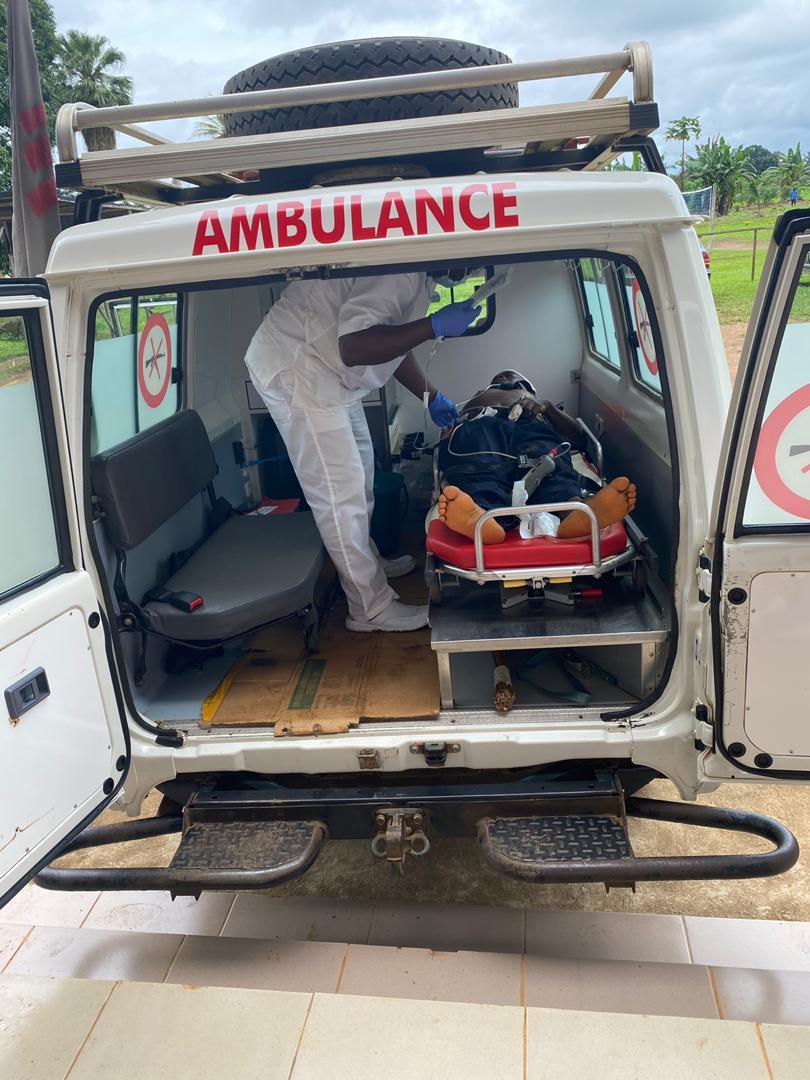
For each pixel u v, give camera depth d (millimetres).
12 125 3938
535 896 2867
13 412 1958
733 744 2043
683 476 2135
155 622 2592
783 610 1919
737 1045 1964
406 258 2119
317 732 2385
